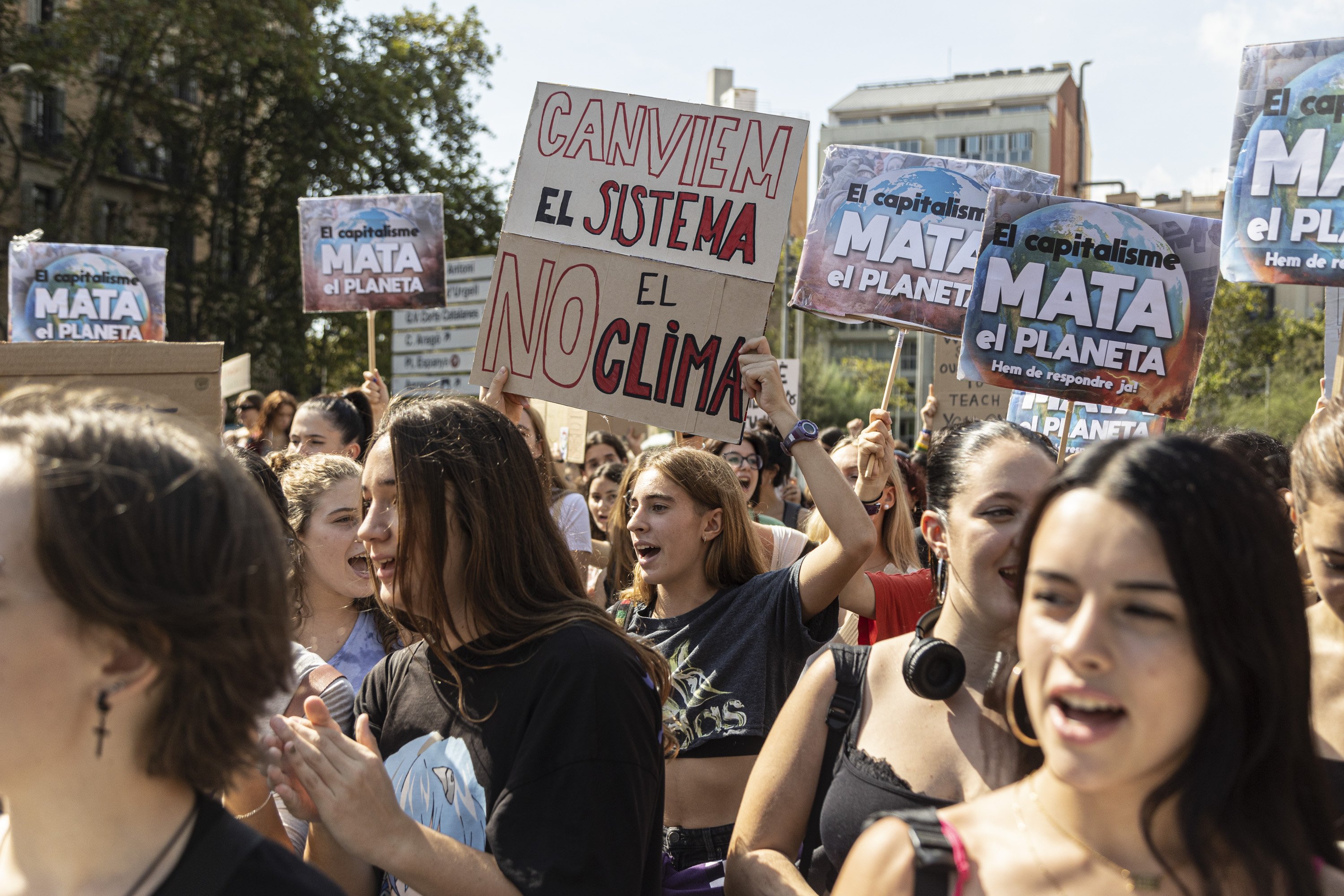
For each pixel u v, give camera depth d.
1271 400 40.31
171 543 1.10
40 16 27.12
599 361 3.23
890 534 3.97
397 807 1.76
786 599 2.96
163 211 26.84
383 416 2.24
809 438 2.95
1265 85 3.88
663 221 3.24
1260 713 1.21
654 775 1.93
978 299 3.88
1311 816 1.26
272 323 26.12
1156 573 1.17
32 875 1.15
